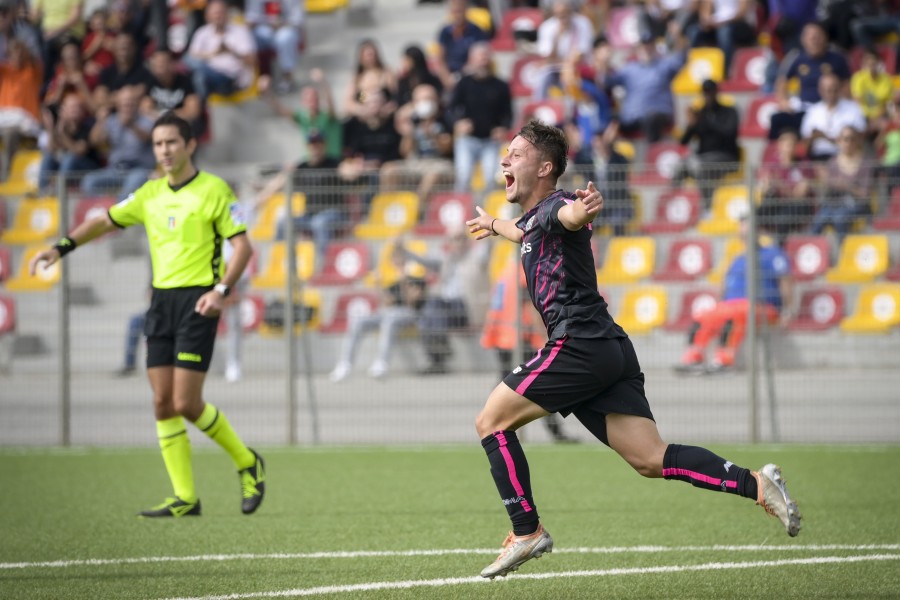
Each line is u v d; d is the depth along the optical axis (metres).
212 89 59.69
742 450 37.94
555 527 24.34
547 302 16.88
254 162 61.81
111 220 25.00
